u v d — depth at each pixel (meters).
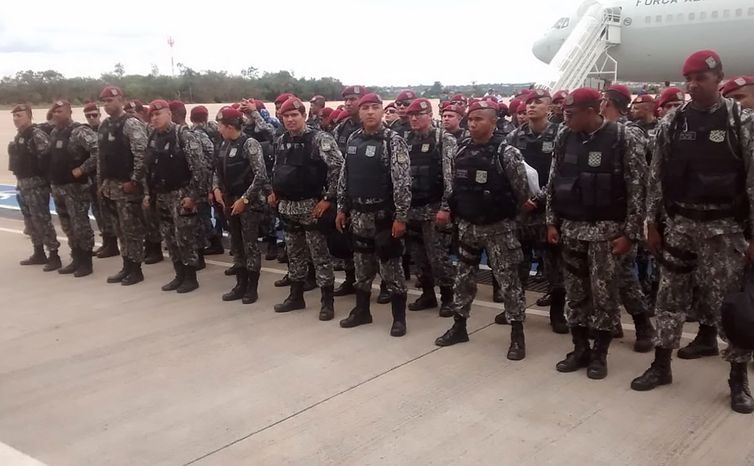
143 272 6.44
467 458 2.86
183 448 3.06
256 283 5.36
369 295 4.70
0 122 30.59
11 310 5.34
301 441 3.07
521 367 3.85
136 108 6.98
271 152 6.24
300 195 4.74
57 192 6.18
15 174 6.48
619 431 3.04
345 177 4.50
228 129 5.13
